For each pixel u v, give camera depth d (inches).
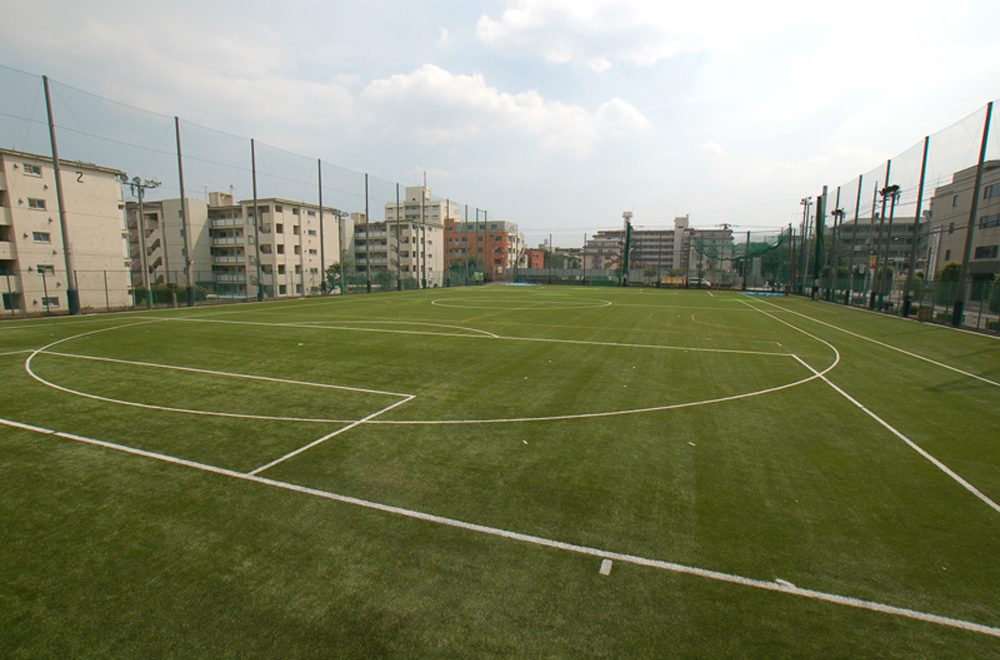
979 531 177.6
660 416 311.7
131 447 250.2
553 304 1238.3
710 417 311.0
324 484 209.3
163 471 221.3
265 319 839.7
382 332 680.4
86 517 181.0
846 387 394.9
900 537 172.9
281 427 281.9
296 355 504.4
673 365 474.6
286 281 2069.4
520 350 547.2
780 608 135.1
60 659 114.7
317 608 132.6
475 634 123.5
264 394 354.3
